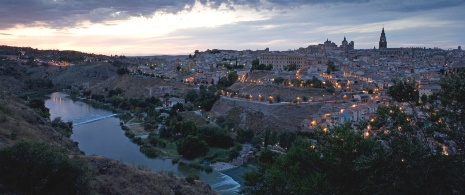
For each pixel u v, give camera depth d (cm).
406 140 2884
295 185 3019
